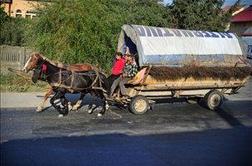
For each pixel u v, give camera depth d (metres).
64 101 12.80
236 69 15.36
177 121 13.05
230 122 13.34
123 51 15.00
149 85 13.80
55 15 19.42
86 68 13.12
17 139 9.87
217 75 14.90
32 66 12.45
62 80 12.57
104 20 20.06
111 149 9.42
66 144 9.66
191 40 14.95
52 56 18.97
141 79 13.44
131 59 13.99
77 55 19.11
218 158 9.11
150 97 14.41
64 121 12.09
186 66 14.38
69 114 13.09
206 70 14.70
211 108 15.27
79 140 10.07
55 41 19.14
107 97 13.31
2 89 16.81
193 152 9.53
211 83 15.14
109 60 20.06
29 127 11.12
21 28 26.84
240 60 15.82
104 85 13.19
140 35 14.01
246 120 13.75
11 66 21.38
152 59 13.84
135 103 13.52
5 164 7.94
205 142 10.52
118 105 14.79
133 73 13.73
